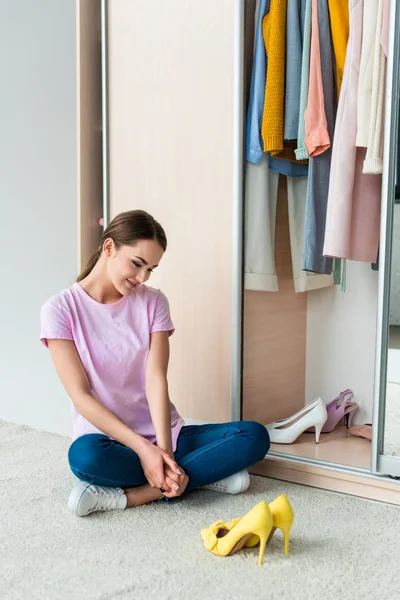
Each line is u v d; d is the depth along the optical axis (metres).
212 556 1.43
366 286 2.40
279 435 2.16
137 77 2.25
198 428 1.90
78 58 2.29
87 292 1.83
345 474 1.87
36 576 1.34
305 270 2.13
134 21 2.25
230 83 2.05
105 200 2.34
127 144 2.29
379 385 1.82
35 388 2.60
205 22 2.09
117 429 1.66
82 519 1.64
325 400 2.53
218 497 1.81
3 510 1.71
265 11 2.12
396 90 1.79
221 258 2.09
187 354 2.18
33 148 2.62
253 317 2.26
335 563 1.40
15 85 2.67
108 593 1.26
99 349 1.79
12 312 2.68
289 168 2.25
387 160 1.79
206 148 2.11
